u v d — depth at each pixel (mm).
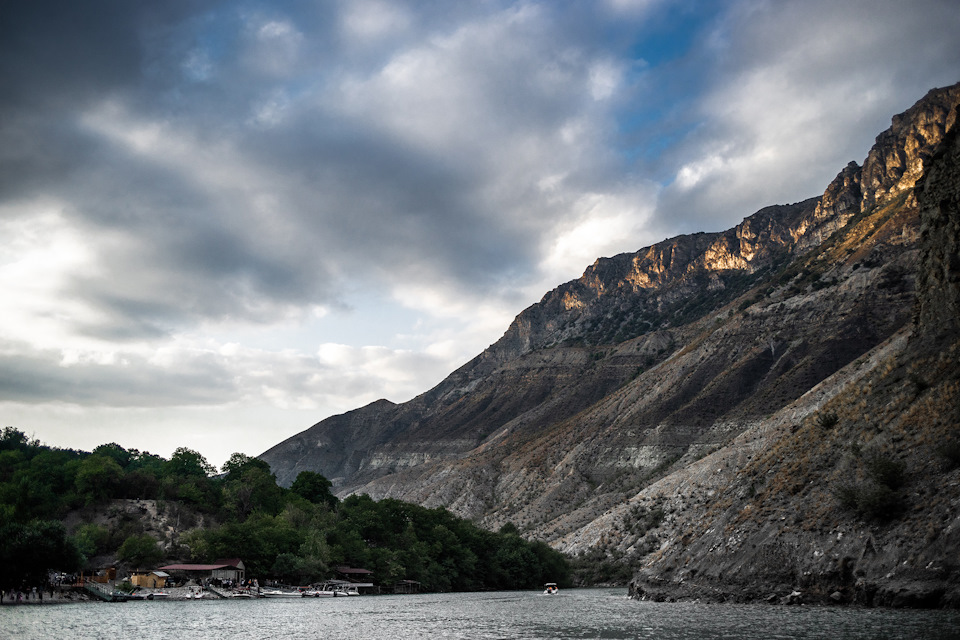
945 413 76875
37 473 188125
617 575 189500
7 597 118688
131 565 154875
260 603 132250
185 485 198000
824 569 74375
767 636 56875
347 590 166500
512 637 71188
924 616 60188
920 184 107188
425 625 86438
